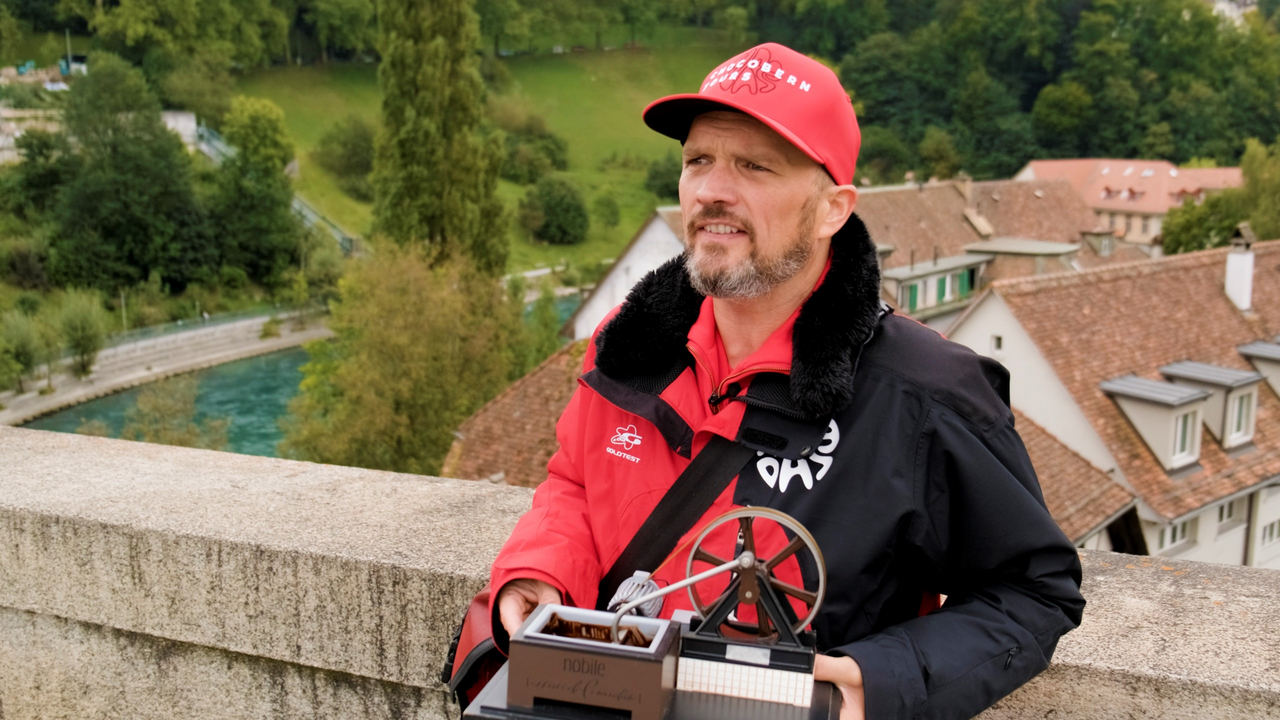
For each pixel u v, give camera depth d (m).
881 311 1.25
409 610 1.97
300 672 2.11
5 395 46.81
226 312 62.56
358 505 2.28
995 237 49.34
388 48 45.09
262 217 66.56
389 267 28.45
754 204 1.22
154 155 63.59
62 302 57.06
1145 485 18.81
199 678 2.21
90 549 2.23
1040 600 1.21
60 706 2.36
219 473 2.51
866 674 1.12
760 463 1.24
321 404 31.39
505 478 17.88
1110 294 22.17
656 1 114.25
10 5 86.88
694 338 1.29
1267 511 20.84
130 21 84.50
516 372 33.16
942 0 102.56
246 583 2.10
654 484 1.30
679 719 1.08
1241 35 95.25
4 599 2.33
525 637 1.10
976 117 96.19
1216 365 21.62
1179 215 64.50
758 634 1.15
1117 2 95.06
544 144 95.00
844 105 1.24
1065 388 20.00
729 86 1.21
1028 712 1.61
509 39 109.44
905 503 1.19
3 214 63.12
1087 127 93.69
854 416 1.22
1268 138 92.94
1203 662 1.55
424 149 44.38
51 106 69.88
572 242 80.81
